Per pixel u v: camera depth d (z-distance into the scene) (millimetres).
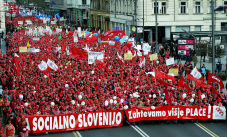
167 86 29922
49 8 159875
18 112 24906
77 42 58406
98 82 31734
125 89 30062
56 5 148000
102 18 101250
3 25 92125
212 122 27453
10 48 55062
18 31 79812
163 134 24562
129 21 74938
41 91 28859
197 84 29484
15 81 32594
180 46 51125
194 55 48188
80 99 26969
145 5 73500
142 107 26734
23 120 23469
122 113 26500
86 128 25781
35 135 24781
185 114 27047
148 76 34312
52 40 60594
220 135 24188
